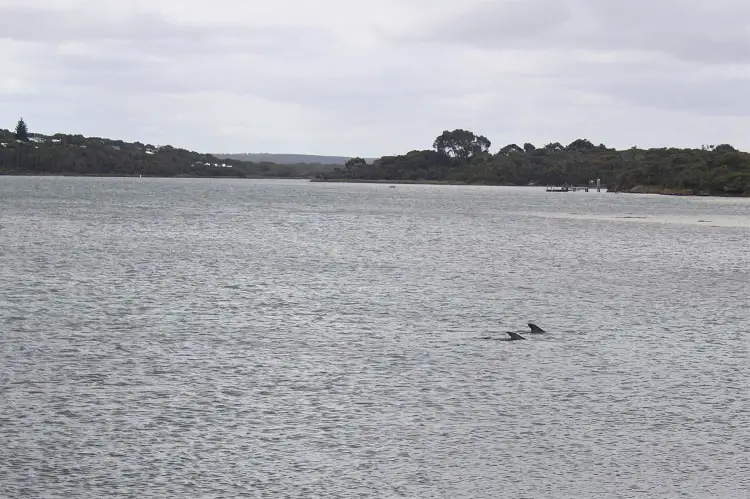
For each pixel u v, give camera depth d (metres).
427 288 57.94
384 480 22.47
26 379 31.58
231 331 41.31
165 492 21.75
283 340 39.19
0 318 44.25
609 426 26.59
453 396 29.75
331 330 41.78
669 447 24.81
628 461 23.77
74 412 27.67
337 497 21.50
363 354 36.31
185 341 38.78
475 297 53.94
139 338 39.41
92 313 46.12
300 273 65.94
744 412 28.08
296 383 31.36
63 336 39.69
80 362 34.41
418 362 34.84
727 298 54.53
